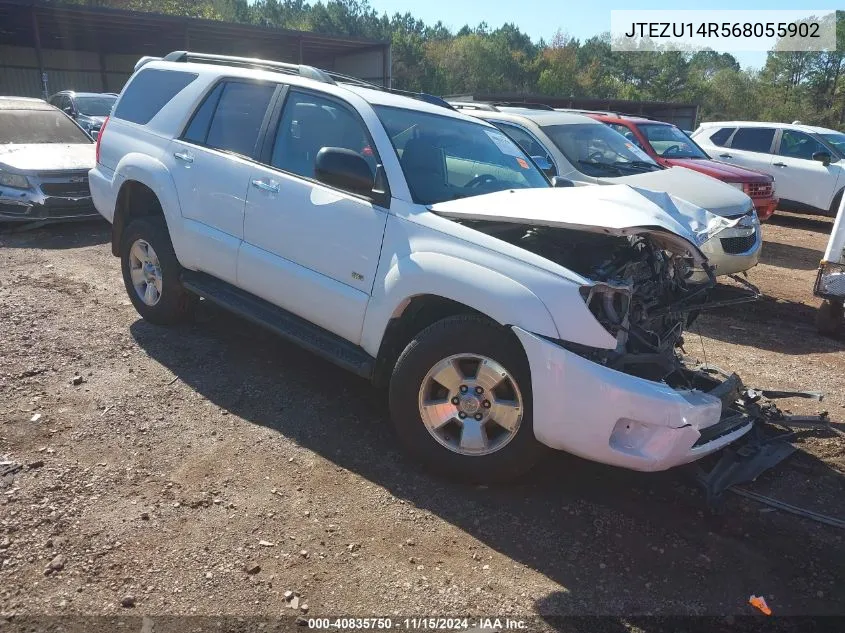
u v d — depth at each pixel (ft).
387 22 279.69
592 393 9.87
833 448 13.57
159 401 13.55
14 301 18.93
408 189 12.19
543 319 10.18
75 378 14.15
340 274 12.71
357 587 8.92
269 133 14.47
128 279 17.81
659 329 12.42
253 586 8.77
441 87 209.05
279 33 85.30
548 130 26.23
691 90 229.04
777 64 217.97
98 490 10.50
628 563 9.77
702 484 11.59
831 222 48.75
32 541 9.24
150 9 131.44
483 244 10.96
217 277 15.51
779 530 10.80
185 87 16.76
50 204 27.12
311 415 13.46
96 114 48.14
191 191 15.52
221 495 10.64
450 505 10.85
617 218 10.41
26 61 98.58
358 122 13.17
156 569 8.93
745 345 20.15
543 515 10.77
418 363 11.32
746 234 23.25
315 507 10.53
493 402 10.93
